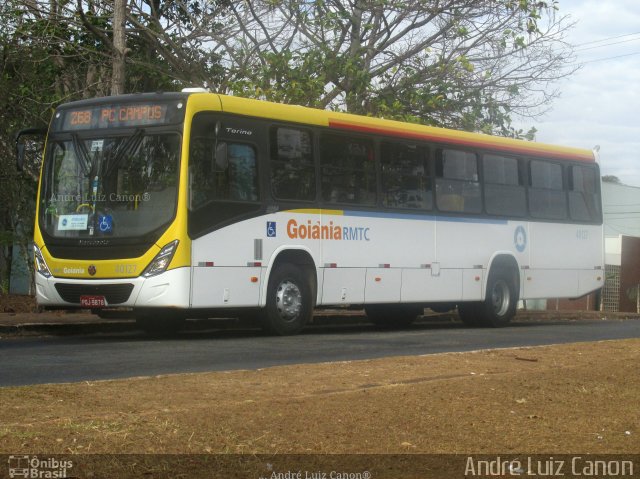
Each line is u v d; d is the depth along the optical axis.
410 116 22.89
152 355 12.23
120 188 14.59
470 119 23.91
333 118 16.62
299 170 15.95
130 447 6.59
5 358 11.72
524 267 20.33
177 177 14.25
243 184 15.05
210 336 15.87
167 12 25.08
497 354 12.28
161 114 14.56
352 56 23.02
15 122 22.28
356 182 16.92
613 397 9.10
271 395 8.59
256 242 15.17
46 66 23.44
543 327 19.88
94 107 15.09
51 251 14.88
